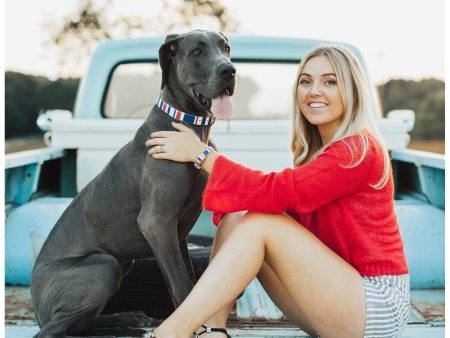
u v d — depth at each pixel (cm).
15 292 282
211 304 196
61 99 1702
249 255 200
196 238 300
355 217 208
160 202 224
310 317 208
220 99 224
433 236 281
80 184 333
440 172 306
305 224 226
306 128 243
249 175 208
